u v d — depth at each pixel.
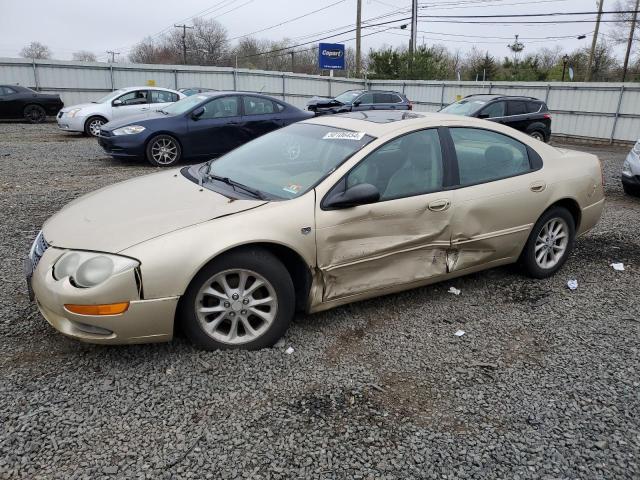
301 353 3.27
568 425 2.67
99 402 2.72
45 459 2.32
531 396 2.91
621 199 8.25
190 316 3.05
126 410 2.67
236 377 2.98
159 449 2.40
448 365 3.21
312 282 3.38
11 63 22.14
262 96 11.27
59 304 2.82
